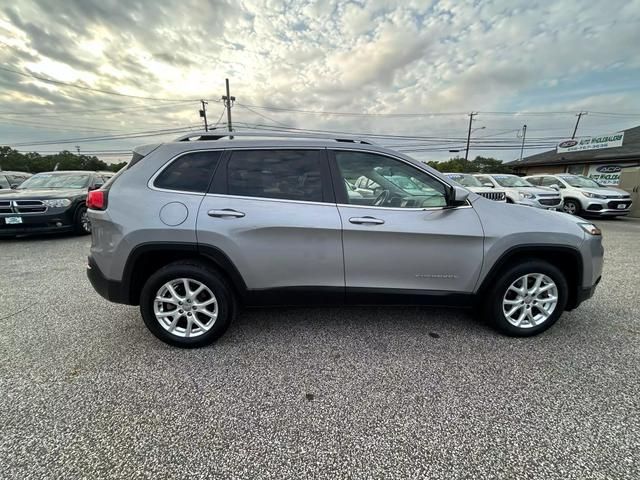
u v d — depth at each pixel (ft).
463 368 7.66
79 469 5.03
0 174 38.01
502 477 4.93
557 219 8.89
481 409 6.35
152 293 8.23
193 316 8.43
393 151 8.73
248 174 8.34
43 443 5.49
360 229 8.18
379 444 5.54
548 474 4.97
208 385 7.04
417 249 8.39
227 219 8.01
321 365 7.79
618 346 8.57
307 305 8.71
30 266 16.22
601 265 9.04
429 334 9.23
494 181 37.04
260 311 10.77
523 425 5.94
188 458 5.25
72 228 23.02
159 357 8.09
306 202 8.27
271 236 8.14
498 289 8.76
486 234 8.42
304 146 8.57
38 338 8.97
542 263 8.70
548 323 8.95
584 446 5.47
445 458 5.27
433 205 8.59
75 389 6.86
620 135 67.77
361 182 8.55
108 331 9.38
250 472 5.02
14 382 7.07
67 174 27.22
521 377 7.30
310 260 8.32
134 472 4.99
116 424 5.93
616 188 39.50
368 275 8.49
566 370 7.55
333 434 5.75
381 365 7.79
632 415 6.16
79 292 12.49
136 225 7.95
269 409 6.35
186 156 8.39
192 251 8.08
